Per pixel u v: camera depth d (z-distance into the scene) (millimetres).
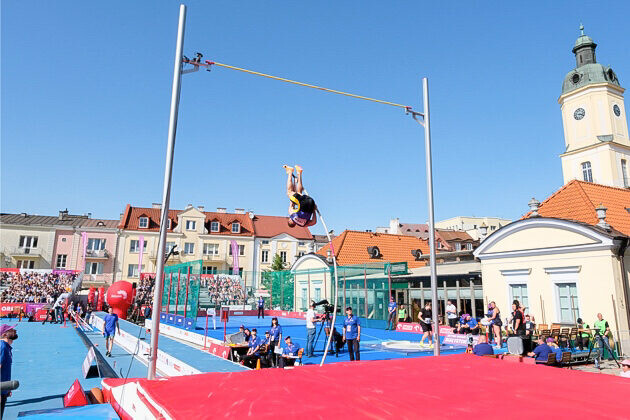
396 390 5230
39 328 27938
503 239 22000
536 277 20359
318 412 4215
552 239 19797
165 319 28484
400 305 28453
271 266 64062
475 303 25016
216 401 4730
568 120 43594
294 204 8055
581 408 4312
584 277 18484
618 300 17312
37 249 54469
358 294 32062
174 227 62031
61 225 56062
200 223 61812
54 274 47250
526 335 14875
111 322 17047
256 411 4262
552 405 4453
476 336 19625
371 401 4652
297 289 40062
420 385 5566
